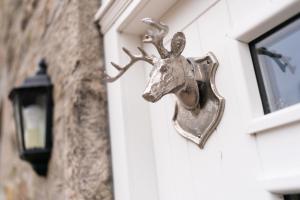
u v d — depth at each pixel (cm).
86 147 92
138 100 92
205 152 77
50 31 119
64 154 99
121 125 90
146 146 90
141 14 89
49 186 114
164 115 88
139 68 94
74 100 94
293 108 61
